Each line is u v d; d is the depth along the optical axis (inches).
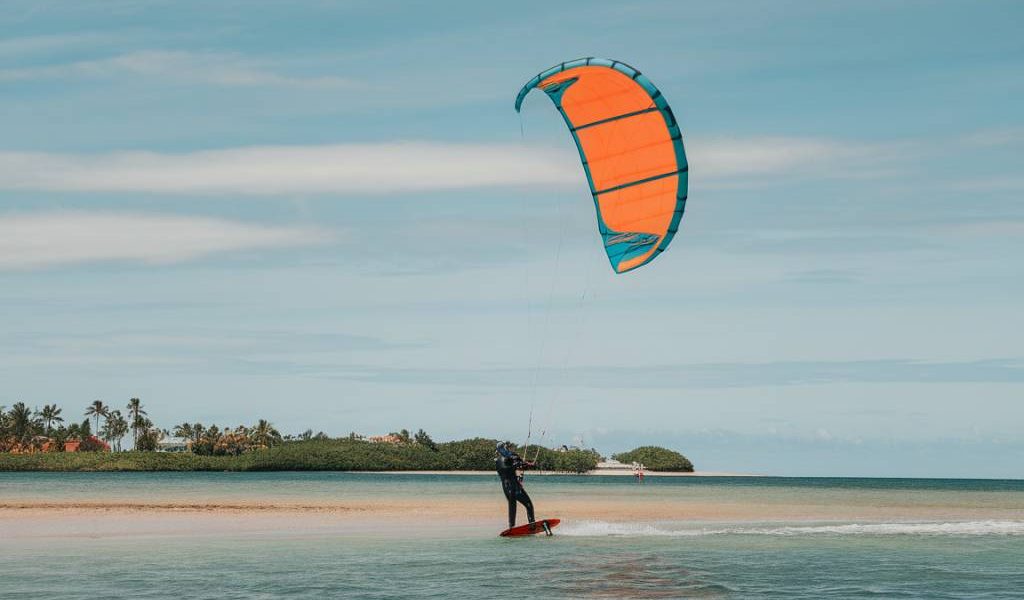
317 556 783.1
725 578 677.3
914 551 852.0
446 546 858.8
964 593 627.8
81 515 1232.2
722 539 940.0
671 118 690.2
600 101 719.7
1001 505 1952.5
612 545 874.8
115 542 888.9
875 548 872.9
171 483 3479.3
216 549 834.8
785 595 612.7
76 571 695.1
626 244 784.9
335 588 621.9
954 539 965.2
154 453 6939.0
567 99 732.7
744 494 2778.1
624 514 1385.3
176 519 1176.2
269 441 7637.8
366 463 7091.5
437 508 1503.4
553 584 641.6
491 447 7500.0
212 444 7239.2
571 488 3518.7
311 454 7037.4
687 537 956.6
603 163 765.9
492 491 2603.3
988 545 907.4
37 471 6446.9
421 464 7273.6
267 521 1157.1
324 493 2310.5
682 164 716.0
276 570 701.9
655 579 667.4
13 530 1001.5
